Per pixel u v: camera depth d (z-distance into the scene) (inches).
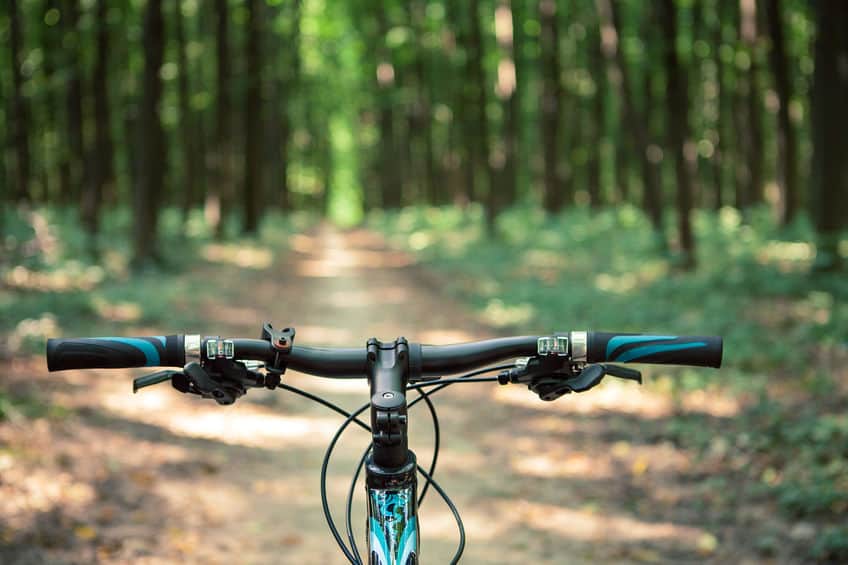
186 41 1236.5
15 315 452.1
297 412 341.7
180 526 221.0
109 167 1154.7
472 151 1408.7
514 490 254.2
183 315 532.4
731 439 278.7
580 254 842.8
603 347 80.4
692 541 213.3
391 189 1774.1
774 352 383.6
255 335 504.1
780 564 197.8
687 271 679.7
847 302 500.4
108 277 659.4
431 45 1492.4
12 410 283.7
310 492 253.4
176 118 1254.3
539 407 342.3
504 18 1129.4
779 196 866.8
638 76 1235.9
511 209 1263.5
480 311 566.6
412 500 73.9
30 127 1186.0
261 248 1069.1
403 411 73.1
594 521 229.5
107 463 257.4
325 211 2377.0
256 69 1160.2
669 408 322.3
